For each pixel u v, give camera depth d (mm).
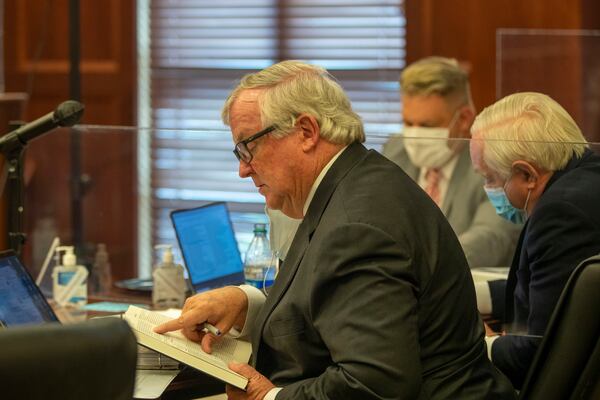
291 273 4203
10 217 5590
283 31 10617
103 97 10516
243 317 4621
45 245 6496
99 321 3033
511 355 4941
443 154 5836
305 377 4180
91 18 10453
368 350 3777
